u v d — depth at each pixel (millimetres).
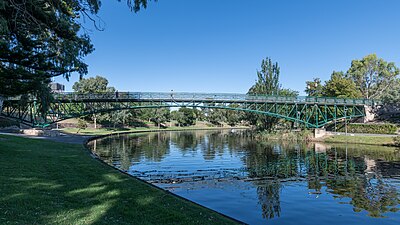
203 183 18391
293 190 16734
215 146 43719
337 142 49875
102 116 85938
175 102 54000
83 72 16391
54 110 50812
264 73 65438
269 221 11586
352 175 21531
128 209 8062
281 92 75875
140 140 54844
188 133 84562
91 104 57031
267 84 65000
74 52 14828
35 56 16078
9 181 10031
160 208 8422
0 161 14344
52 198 8414
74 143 34125
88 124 87625
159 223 7133
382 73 88875
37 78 17484
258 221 11562
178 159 29547
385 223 11523
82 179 12023
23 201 7699
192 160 28922
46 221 6359
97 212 7484
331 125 65562
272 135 59750
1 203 7316
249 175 21359
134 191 10406
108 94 51781
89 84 103938
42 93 18422
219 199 14664
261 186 17688
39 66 16953
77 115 51625
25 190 8992
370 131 55344
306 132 56844
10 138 29406
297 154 34219
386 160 29234
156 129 106375
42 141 31469
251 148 41000
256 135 63500
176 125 130125
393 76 89312
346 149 39688
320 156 32500
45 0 13359
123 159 29078
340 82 71812
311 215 12359
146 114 109062
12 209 6898
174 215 7816
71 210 7434
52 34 15289
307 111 58500
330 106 63250
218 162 27734
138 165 25469
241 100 55000
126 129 91750
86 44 15680
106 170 15320
